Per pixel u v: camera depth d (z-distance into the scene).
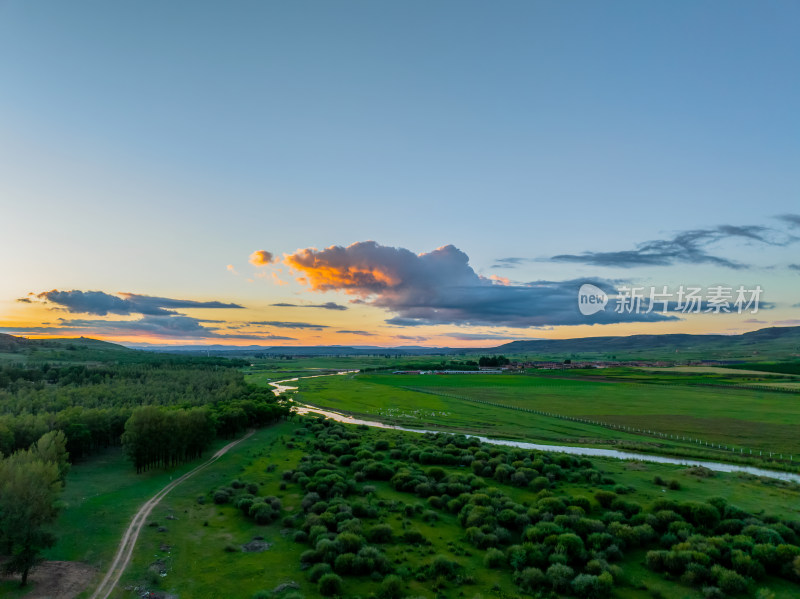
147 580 48.03
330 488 76.56
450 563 50.81
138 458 89.56
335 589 46.38
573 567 51.84
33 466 50.28
